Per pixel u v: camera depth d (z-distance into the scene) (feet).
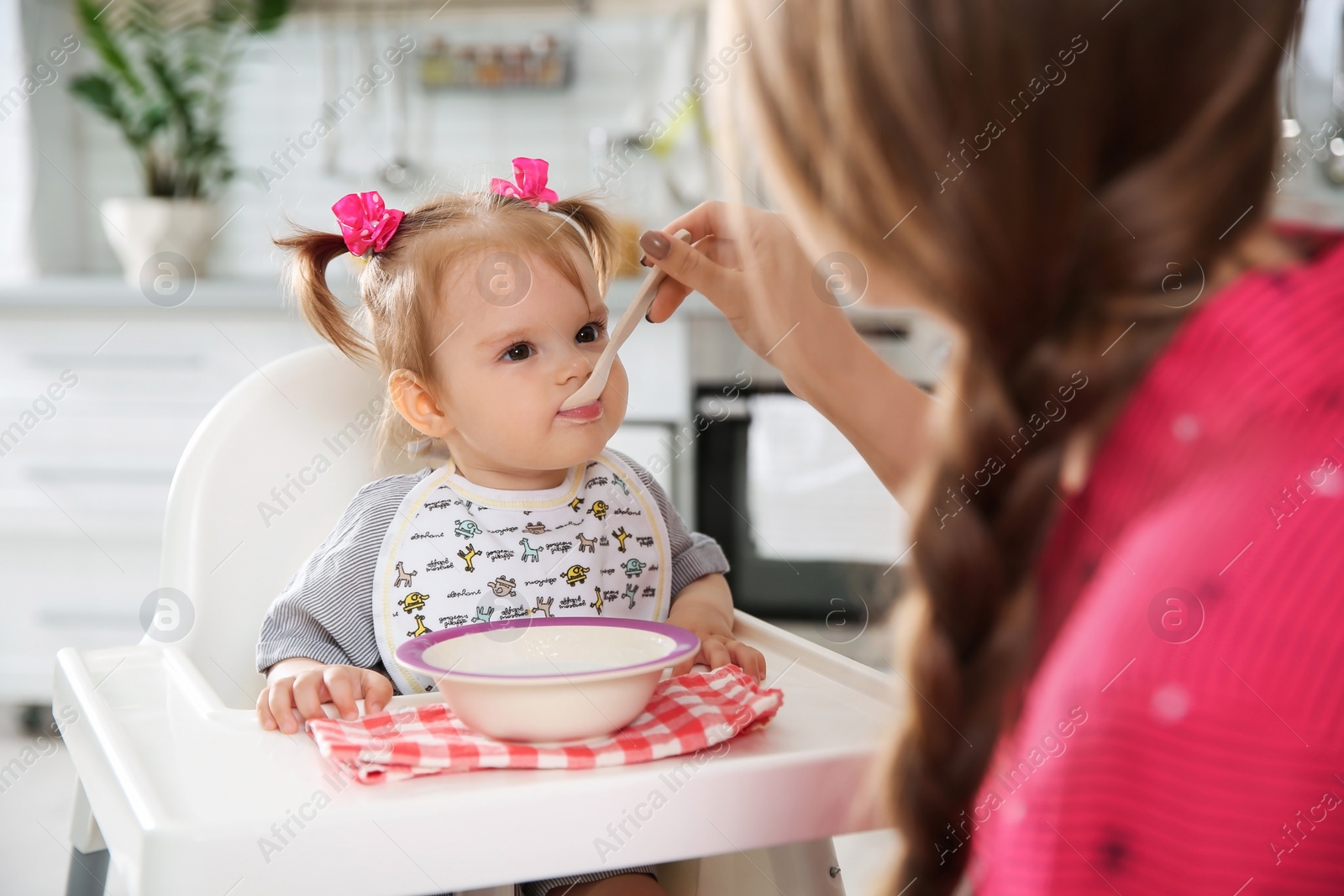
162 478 7.20
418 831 1.51
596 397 2.75
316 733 1.75
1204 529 1.10
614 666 1.88
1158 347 1.19
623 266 7.77
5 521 7.06
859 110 1.20
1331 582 1.05
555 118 9.50
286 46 9.34
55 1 9.02
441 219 3.00
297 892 1.46
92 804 1.87
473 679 1.67
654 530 3.15
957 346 1.23
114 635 7.17
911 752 1.29
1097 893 1.09
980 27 1.14
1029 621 1.23
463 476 3.01
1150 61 1.15
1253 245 1.22
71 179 9.39
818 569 7.06
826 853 2.35
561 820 1.57
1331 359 1.11
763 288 2.17
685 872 2.57
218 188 9.24
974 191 1.17
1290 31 1.16
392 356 2.99
